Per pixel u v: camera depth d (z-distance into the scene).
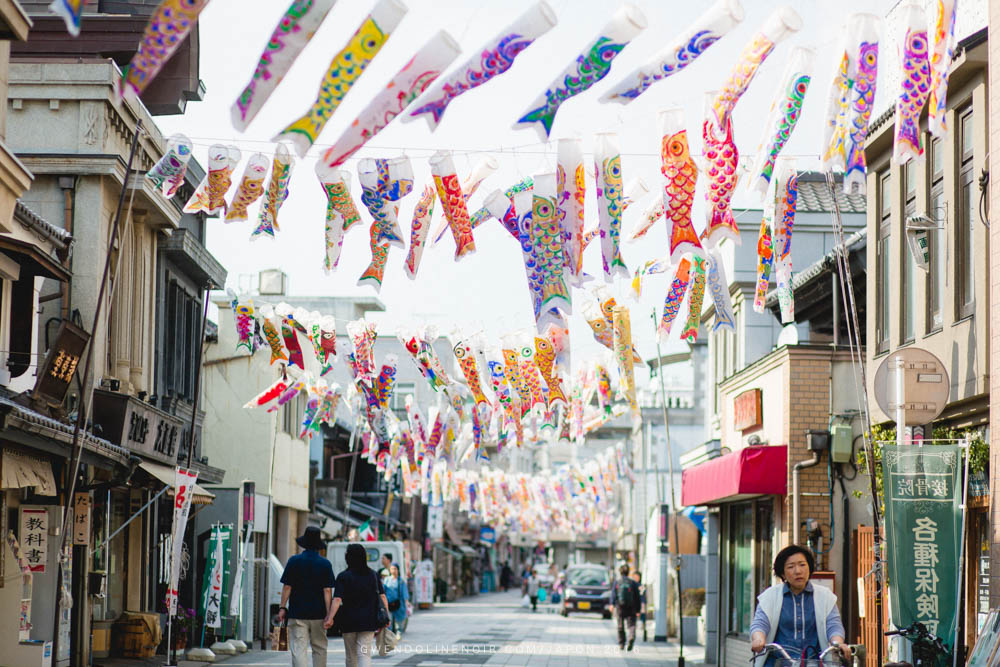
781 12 8.48
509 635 32.53
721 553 22.94
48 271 15.63
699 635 29.55
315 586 14.05
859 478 17.42
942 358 13.32
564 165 9.70
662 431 45.03
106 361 20.12
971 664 9.05
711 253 10.67
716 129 9.33
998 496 11.38
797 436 17.80
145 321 22.61
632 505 46.06
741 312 24.33
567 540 88.88
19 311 15.98
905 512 11.80
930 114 8.97
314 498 38.19
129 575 22.56
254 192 10.66
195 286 27.02
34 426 13.23
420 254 11.02
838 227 12.34
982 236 12.30
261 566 25.39
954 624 11.63
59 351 16.09
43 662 15.62
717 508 24.09
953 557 11.70
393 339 52.38
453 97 7.53
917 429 13.42
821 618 8.29
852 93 8.73
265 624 25.06
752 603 20.52
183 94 22.72
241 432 30.81
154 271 23.17
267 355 31.00
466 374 17.62
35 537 15.95
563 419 19.31
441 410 24.75
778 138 9.21
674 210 9.49
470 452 24.70
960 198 13.10
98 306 14.02
